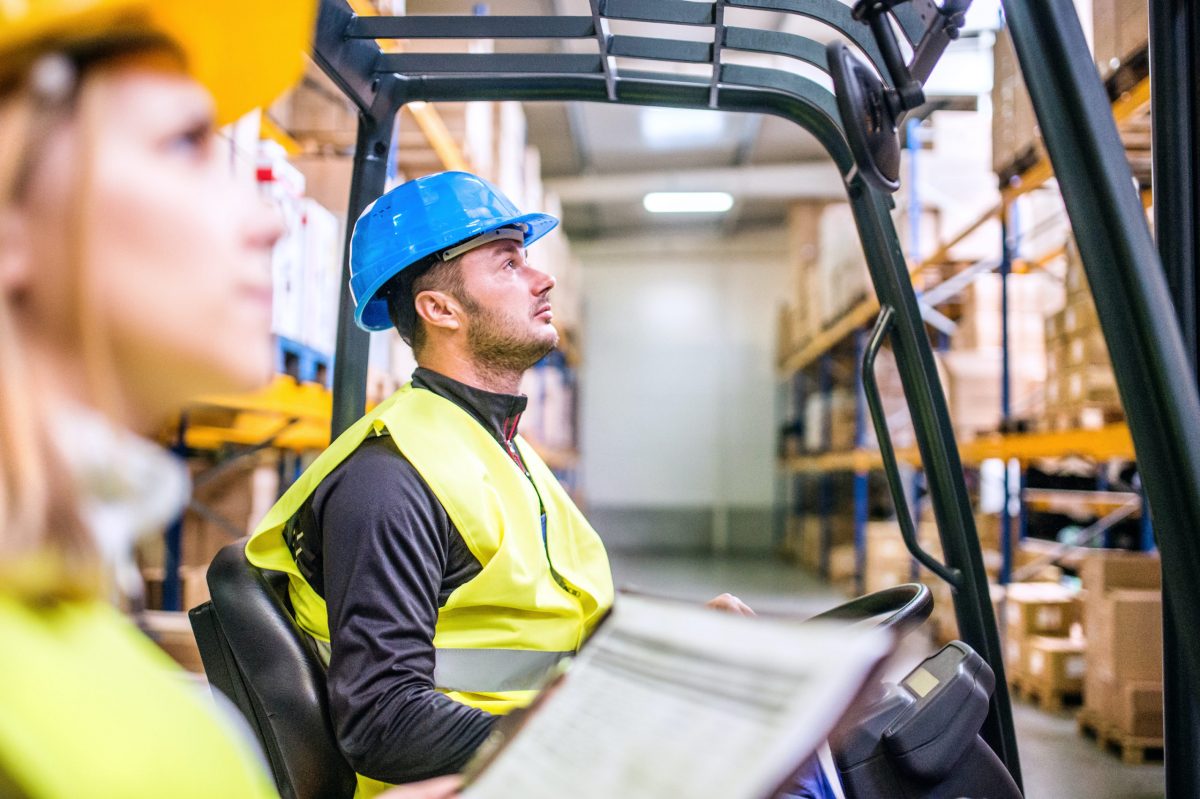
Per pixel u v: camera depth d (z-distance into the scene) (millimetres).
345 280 2193
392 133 2232
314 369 4199
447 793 825
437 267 1945
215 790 547
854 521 11859
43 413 509
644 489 15992
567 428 13711
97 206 545
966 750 1829
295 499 1761
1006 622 6023
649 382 16125
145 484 563
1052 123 1129
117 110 567
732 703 683
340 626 1561
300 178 3949
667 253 16234
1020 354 7117
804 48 2059
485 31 1938
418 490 1664
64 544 512
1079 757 4500
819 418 11570
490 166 5859
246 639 1659
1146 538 5977
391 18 1944
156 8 586
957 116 7766
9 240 521
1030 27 1125
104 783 487
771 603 9445
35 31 533
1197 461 1113
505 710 1691
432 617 1621
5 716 471
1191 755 1522
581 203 14352
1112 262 1123
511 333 1939
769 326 16047
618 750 715
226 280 598
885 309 2164
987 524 7363
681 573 12359
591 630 1833
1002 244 6316
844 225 9289
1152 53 1538
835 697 627
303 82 4562
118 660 555
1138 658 4512
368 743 1492
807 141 12195
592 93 2207
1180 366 1118
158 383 585
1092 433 4973
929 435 2145
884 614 1797
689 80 2170
